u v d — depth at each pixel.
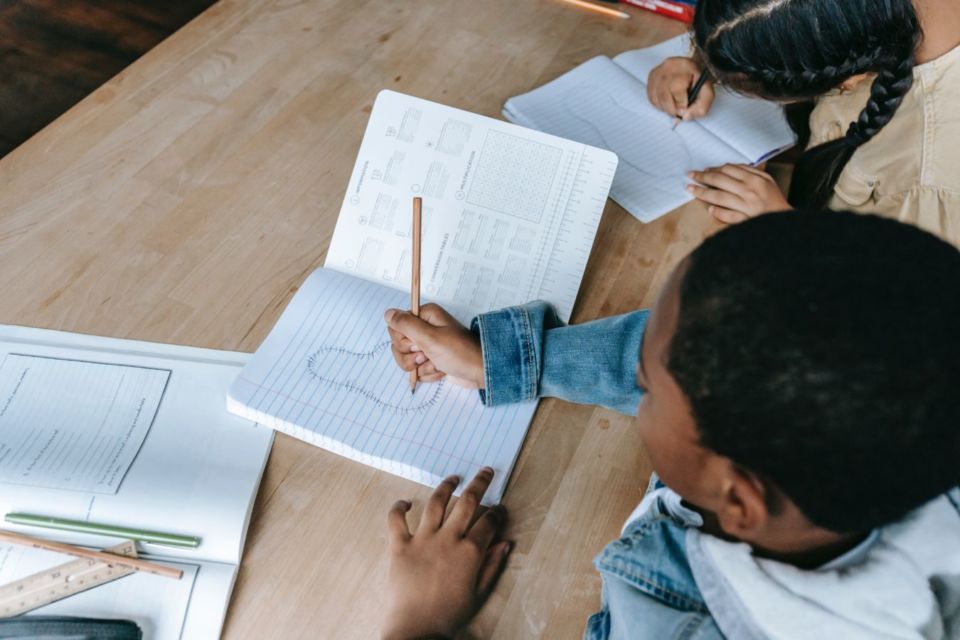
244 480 0.72
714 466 0.48
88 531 0.67
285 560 0.68
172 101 1.02
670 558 0.60
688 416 0.46
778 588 0.51
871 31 0.81
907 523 0.53
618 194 0.98
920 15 0.92
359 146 1.00
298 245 0.91
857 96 1.11
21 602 0.64
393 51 1.12
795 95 0.87
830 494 0.43
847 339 0.38
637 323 0.81
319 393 0.78
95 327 0.82
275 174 0.97
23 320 0.82
